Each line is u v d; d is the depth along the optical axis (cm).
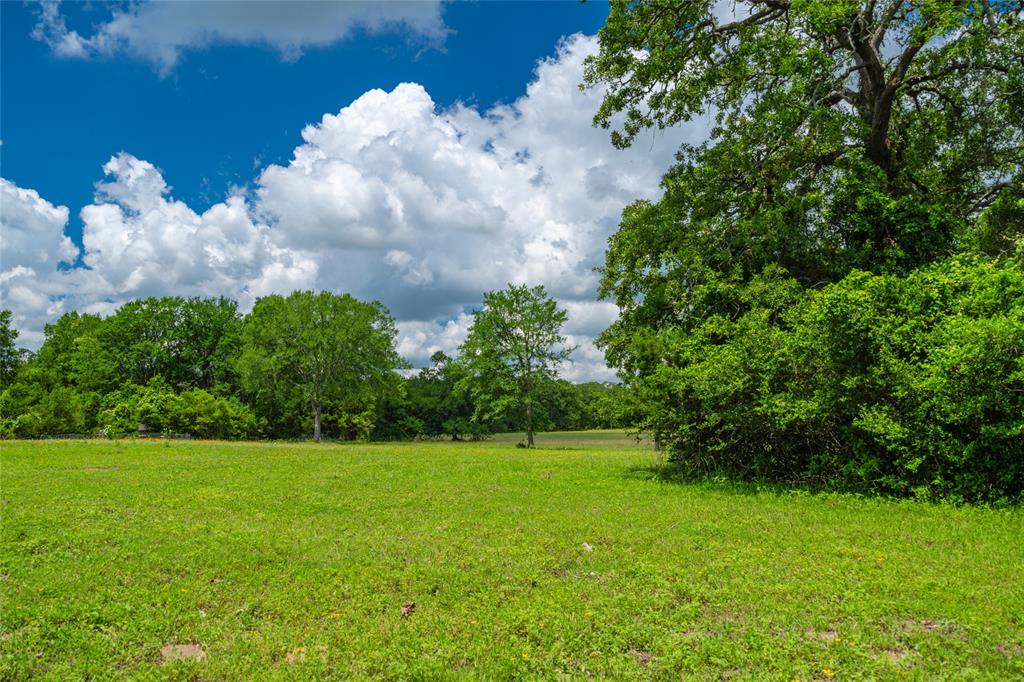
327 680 530
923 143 2233
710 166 2170
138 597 740
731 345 1686
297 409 6425
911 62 2139
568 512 1282
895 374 1392
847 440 1545
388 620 663
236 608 705
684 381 1705
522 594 747
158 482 1794
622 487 1662
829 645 587
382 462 2548
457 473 2066
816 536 1026
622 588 765
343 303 5866
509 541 1016
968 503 1284
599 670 547
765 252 2033
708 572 825
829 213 2042
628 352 2012
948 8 1780
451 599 730
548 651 585
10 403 5069
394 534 1085
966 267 1552
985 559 874
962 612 661
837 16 1836
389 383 6341
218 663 557
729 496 1477
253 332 6194
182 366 6569
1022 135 2202
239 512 1316
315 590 766
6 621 657
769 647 579
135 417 5141
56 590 763
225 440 5247
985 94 2147
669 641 595
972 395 1289
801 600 707
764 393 1587
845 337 1461
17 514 1245
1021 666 543
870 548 944
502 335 5600
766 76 2106
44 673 548
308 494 1567
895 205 1886
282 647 596
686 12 2152
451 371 5938
